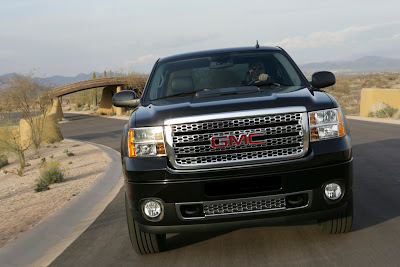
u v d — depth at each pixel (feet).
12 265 15.57
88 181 34.42
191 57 18.63
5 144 58.65
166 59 19.06
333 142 12.73
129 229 14.02
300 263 12.54
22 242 17.61
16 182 45.01
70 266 14.49
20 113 82.07
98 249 15.88
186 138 12.56
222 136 12.42
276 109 12.48
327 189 12.74
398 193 20.16
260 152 12.46
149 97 16.75
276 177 12.46
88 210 23.90
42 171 38.47
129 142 13.25
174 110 13.15
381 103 75.87
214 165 12.40
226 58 18.07
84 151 63.72
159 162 12.68
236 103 12.87
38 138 73.26
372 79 246.47
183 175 12.42
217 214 12.59
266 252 13.61
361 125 57.31
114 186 31.01
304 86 15.76
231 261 13.17
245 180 12.41
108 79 191.83
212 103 13.16
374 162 29.19
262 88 15.80
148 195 12.71
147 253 14.55
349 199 13.69
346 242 13.85
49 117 89.35
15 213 25.70
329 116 12.86
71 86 187.01
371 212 17.20
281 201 12.60
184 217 12.74
